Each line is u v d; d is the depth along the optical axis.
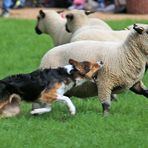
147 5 30.66
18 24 28.44
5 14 30.94
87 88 13.65
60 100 13.16
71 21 18.03
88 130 12.34
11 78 13.19
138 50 13.22
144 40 13.14
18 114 13.40
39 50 22.89
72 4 32.72
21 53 22.31
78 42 13.89
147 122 12.92
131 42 13.20
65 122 12.94
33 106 13.53
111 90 13.43
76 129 12.46
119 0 31.59
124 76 13.28
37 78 13.14
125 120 13.09
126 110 14.04
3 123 12.80
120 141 11.64
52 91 13.09
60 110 14.04
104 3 32.53
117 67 13.23
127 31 15.87
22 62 20.64
